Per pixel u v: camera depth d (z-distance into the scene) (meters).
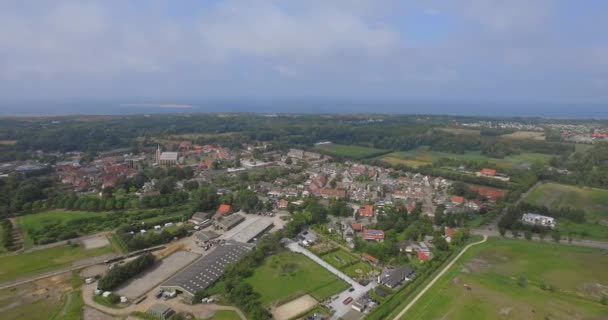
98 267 153.62
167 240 182.75
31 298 128.12
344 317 119.62
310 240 184.75
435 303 127.00
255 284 141.25
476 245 181.88
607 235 198.00
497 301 128.50
